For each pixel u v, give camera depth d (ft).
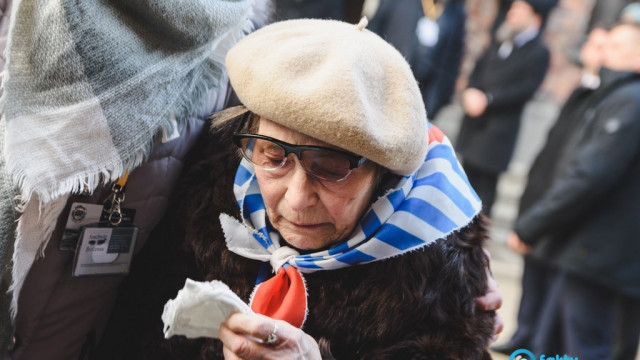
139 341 3.91
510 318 11.05
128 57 3.45
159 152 3.76
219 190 3.72
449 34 12.96
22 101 3.36
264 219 3.57
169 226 3.92
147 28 3.57
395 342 3.40
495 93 12.89
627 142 8.29
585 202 8.50
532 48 12.74
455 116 17.42
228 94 4.14
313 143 3.08
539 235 8.98
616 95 8.55
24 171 3.35
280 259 3.48
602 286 8.66
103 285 3.86
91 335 4.04
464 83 17.37
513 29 12.92
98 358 4.13
